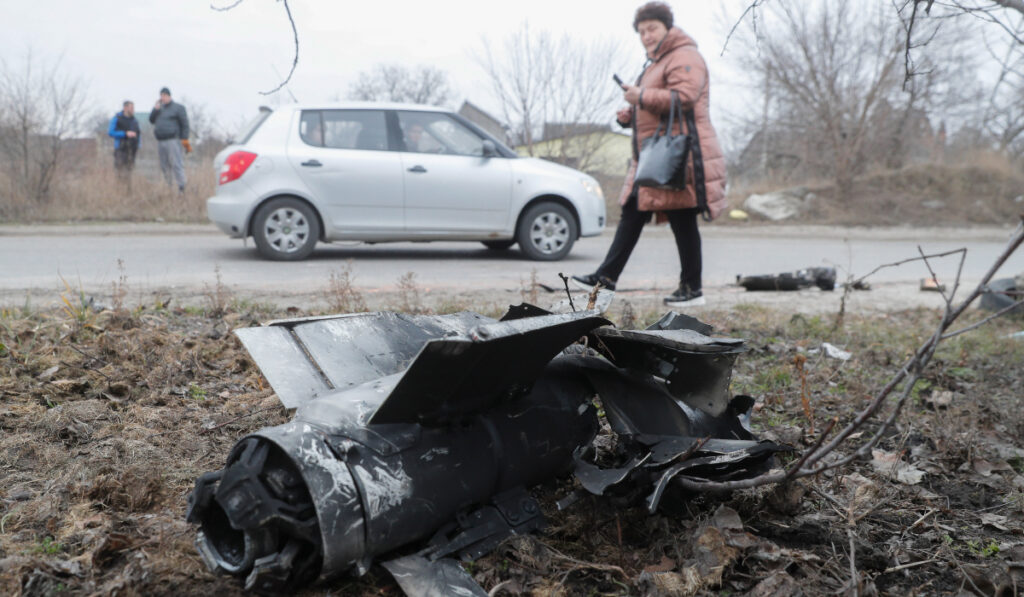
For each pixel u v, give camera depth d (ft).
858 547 7.14
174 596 5.93
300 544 5.55
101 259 25.23
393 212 26.45
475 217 27.37
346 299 16.26
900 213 60.54
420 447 5.95
